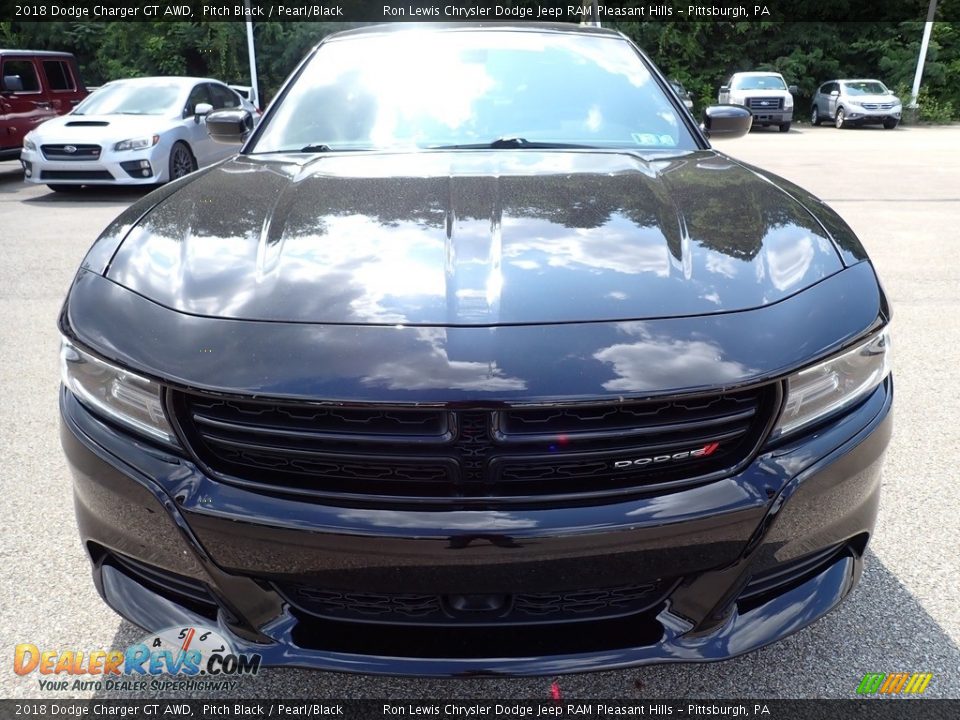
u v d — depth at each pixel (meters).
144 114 9.74
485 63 2.88
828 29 25.94
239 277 1.60
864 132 20.52
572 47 3.01
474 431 1.36
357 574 1.40
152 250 1.76
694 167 2.30
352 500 1.39
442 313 1.46
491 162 2.31
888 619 2.04
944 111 24.48
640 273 1.58
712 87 26.17
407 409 1.33
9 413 3.33
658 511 1.39
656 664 1.50
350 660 1.49
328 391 1.35
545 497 1.38
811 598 1.62
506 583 1.39
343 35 3.18
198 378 1.40
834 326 1.53
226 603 1.51
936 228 7.08
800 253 1.70
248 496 1.42
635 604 1.51
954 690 1.80
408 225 1.78
